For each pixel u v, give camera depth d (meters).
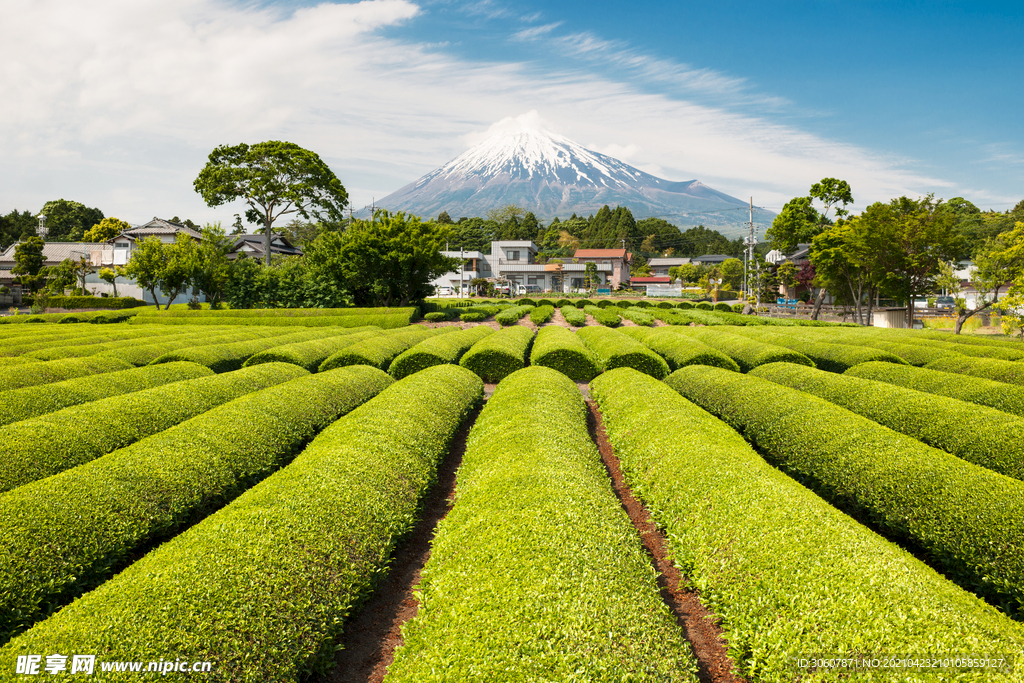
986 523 7.11
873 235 37.81
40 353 19.91
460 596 5.30
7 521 6.38
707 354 20.53
